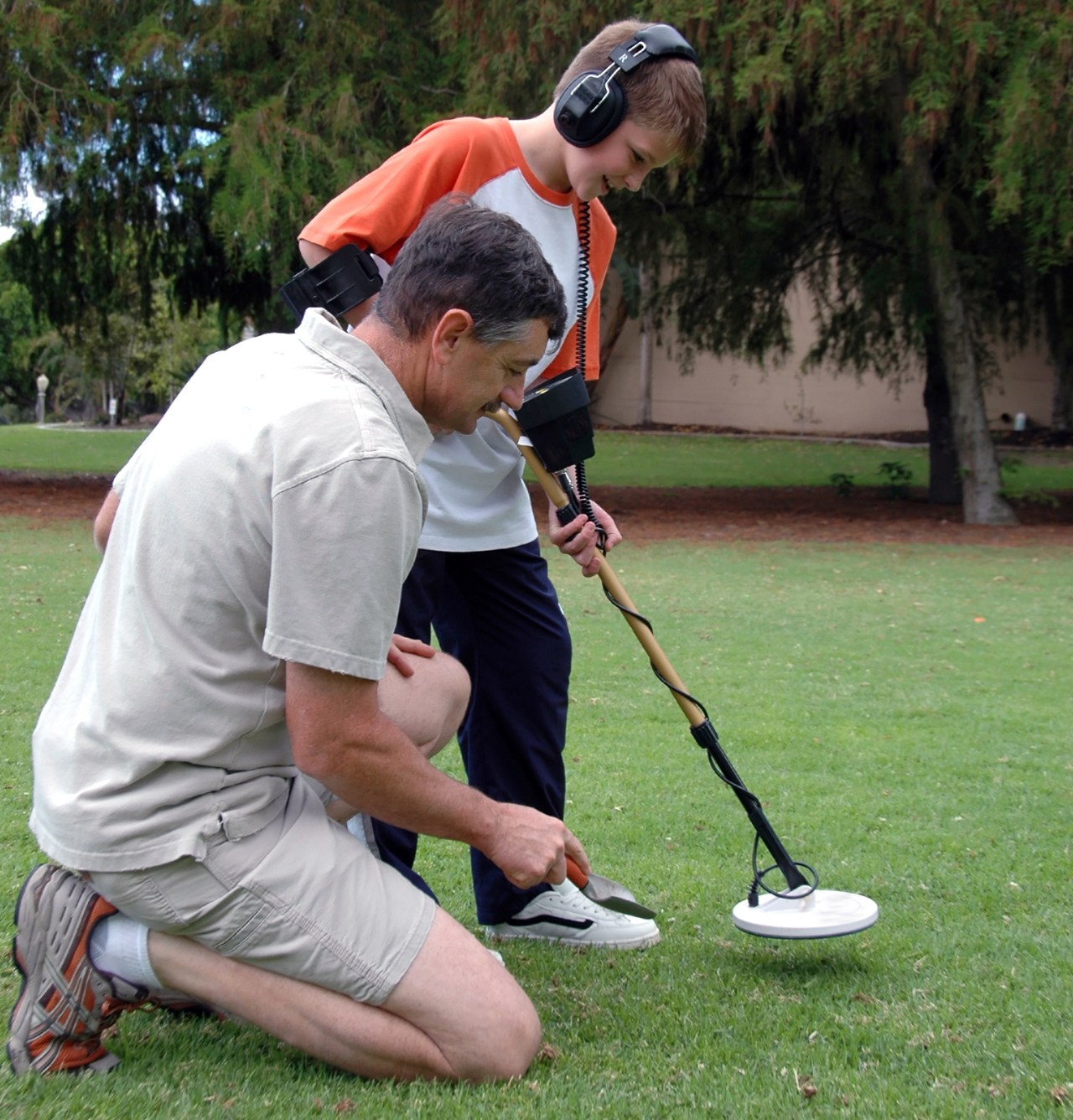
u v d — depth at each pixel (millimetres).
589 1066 1873
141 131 12984
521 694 2566
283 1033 1779
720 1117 1700
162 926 1752
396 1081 1787
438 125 2367
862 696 4934
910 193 12062
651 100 2240
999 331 14195
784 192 13727
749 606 7309
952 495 14883
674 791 3564
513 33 10531
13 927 2355
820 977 2270
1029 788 3660
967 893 2764
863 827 3268
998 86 10438
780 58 9961
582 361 2668
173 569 1694
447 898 2754
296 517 1641
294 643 1646
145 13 12031
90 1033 1796
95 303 15305
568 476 2516
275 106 11227
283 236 11422
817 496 15844
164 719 1700
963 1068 1884
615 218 13508
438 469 2398
